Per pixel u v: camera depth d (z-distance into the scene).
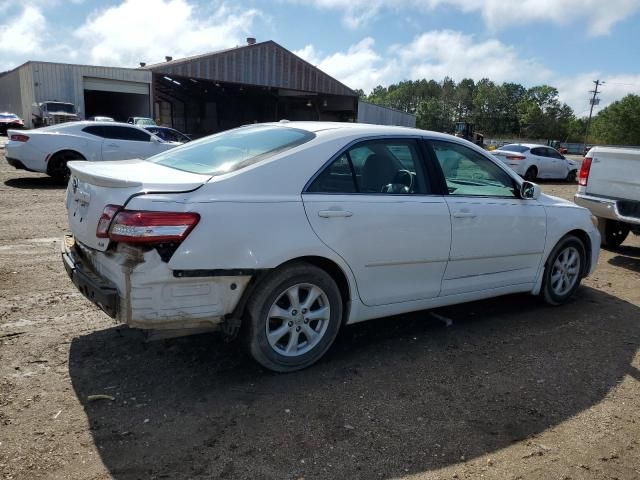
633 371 3.94
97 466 2.58
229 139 4.09
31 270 5.51
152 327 3.05
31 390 3.23
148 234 2.92
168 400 3.20
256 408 3.16
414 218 3.94
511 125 137.00
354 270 3.70
